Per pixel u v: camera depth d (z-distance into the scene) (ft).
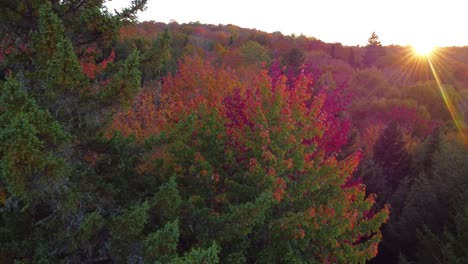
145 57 25.36
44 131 18.07
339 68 256.52
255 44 182.70
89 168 24.12
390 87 211.82
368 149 118.21
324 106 39.29
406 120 167.12
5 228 21.85
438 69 253.44
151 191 27.50
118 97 21.70
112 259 23.04
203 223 26.91
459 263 42.27
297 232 30.37
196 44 231.09
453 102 180.14
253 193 32.81
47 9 19.60
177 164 32.96
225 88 64.03
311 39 328.49
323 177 34.24
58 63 18.72
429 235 50.75
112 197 23.67
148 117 66.33
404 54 298.56
